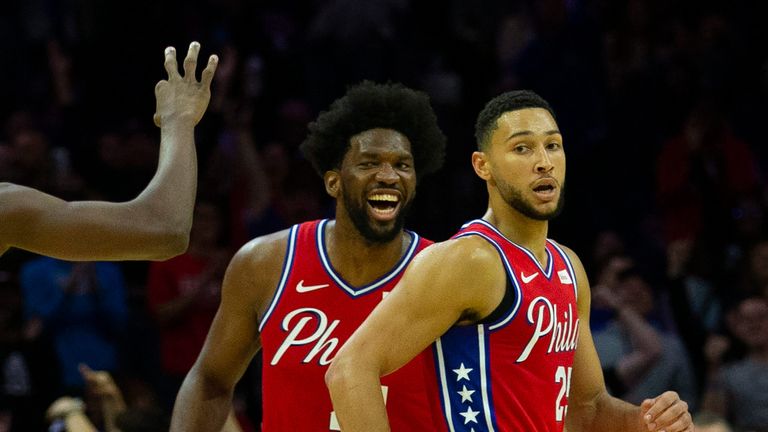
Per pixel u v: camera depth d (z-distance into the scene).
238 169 12.46
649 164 13.88
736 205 13.12
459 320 4.82
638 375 10.34
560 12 14.62
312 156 5.62
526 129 4.86
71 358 10.41
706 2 15.07
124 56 13.72
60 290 10.50
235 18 14.46
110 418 7.78
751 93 14.69
